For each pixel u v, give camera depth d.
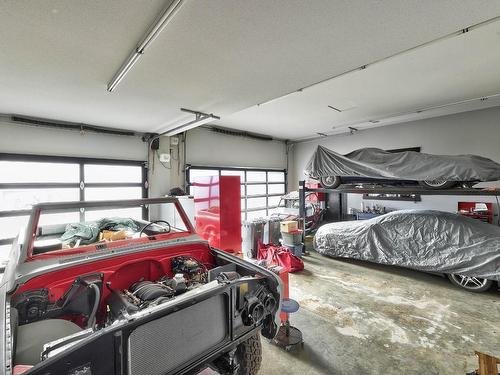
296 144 8.50
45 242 2.01
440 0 1.57
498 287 3.50
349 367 2.09
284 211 7.56
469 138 5.07
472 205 5.09
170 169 5.73
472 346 2.36
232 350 1.43
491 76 3.27
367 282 3.90
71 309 1.39
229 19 1.75
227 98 3.31
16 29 1.79
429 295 3.45
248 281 1.46
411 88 3.67
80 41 1.97
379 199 6.35
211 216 3.42
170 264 1.90
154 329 1.07
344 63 2.40
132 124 4.66
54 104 3.47
